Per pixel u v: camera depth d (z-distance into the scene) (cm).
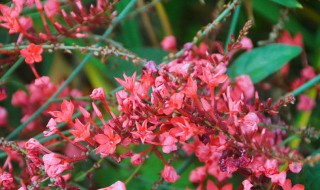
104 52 44
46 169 40
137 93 41
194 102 40
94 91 41
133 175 47
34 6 53
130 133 40
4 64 46
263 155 40
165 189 55
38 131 56
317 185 48
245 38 52
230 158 40
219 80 40
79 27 46
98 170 55
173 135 40
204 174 47
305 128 49
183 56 47
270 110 42
